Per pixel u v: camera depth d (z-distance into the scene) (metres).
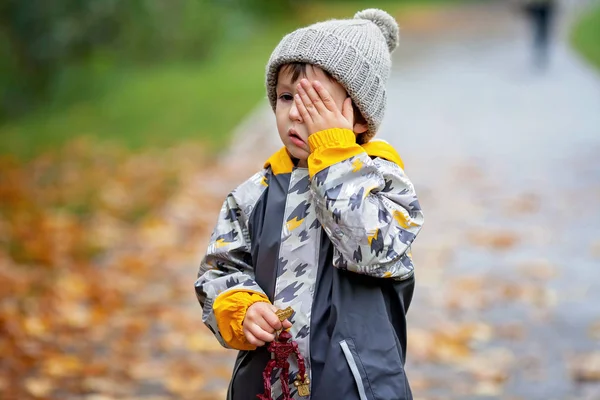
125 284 10.82
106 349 8.91
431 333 9.12
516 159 17.73
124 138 20.50
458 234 12.77
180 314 9.84
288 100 4.26
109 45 29.77
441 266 11.33
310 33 4.18
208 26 32.56
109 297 10.27
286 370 4.07
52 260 11.80
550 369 8.20
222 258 4.32
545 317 9.52
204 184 15.80
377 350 4.04
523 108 23.72
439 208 14.24
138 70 30.67
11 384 8.03
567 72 30.45
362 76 4.18
